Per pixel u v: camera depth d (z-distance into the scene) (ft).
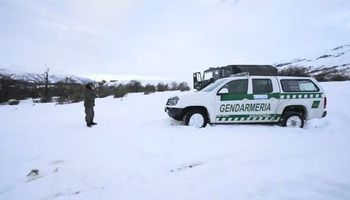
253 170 14.11
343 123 26.61
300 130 23.58
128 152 17.89
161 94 66.64
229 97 24.64
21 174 15.33
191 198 11.46
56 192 12.91
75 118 34.19
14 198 12.53
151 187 12.73
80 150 18.89
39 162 16.97
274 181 12.73
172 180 13.35
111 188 12.91
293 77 26.04
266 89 25.21
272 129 23.85
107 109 43.86
